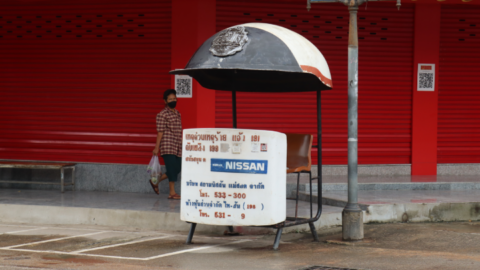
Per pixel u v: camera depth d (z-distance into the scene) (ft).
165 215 27.22
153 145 35.81
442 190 34.04
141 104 36.11
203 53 22.29
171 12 35.40
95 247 22.61
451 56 38.88
